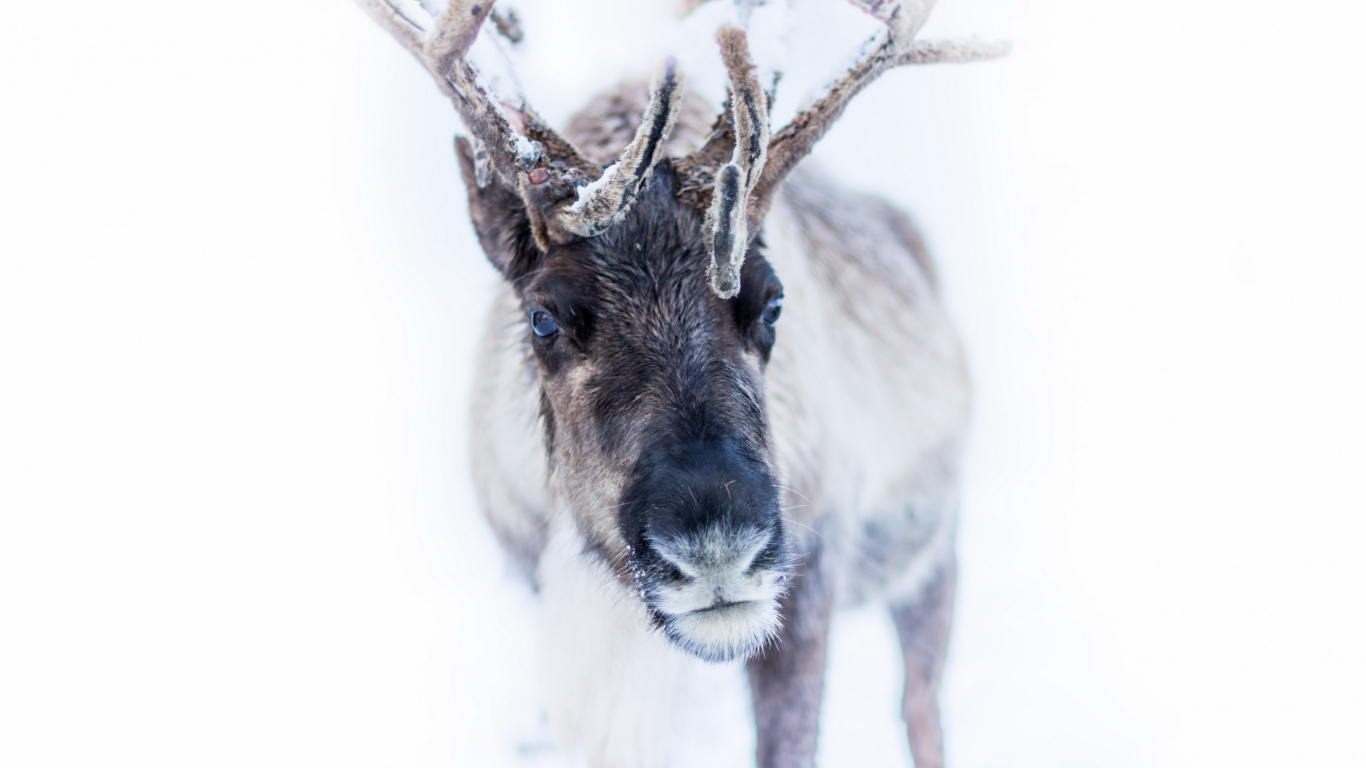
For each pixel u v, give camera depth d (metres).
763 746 4.95
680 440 3.56
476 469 5.55
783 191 5.60
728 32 3.36
